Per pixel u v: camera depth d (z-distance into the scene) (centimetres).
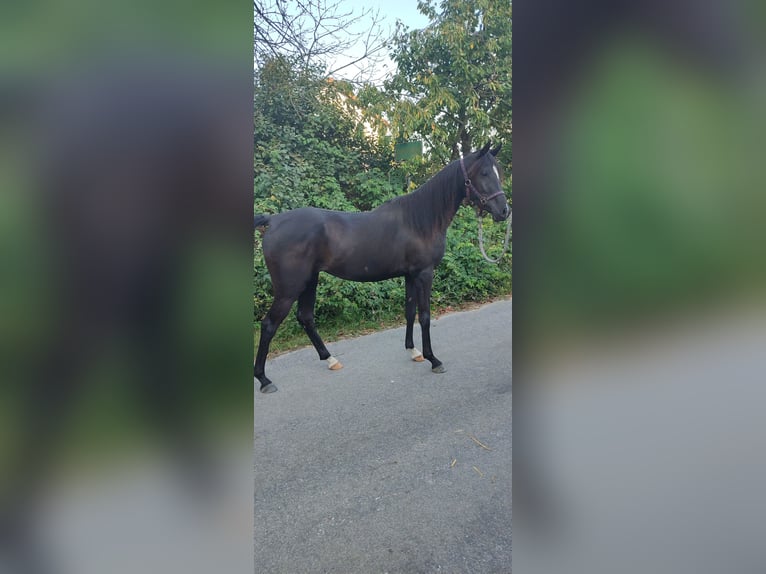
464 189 280
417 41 418
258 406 236
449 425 210
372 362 293
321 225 264
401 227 273
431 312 377
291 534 146
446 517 152
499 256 364
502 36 422
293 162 393
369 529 148
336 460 185
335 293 362
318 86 414
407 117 417
